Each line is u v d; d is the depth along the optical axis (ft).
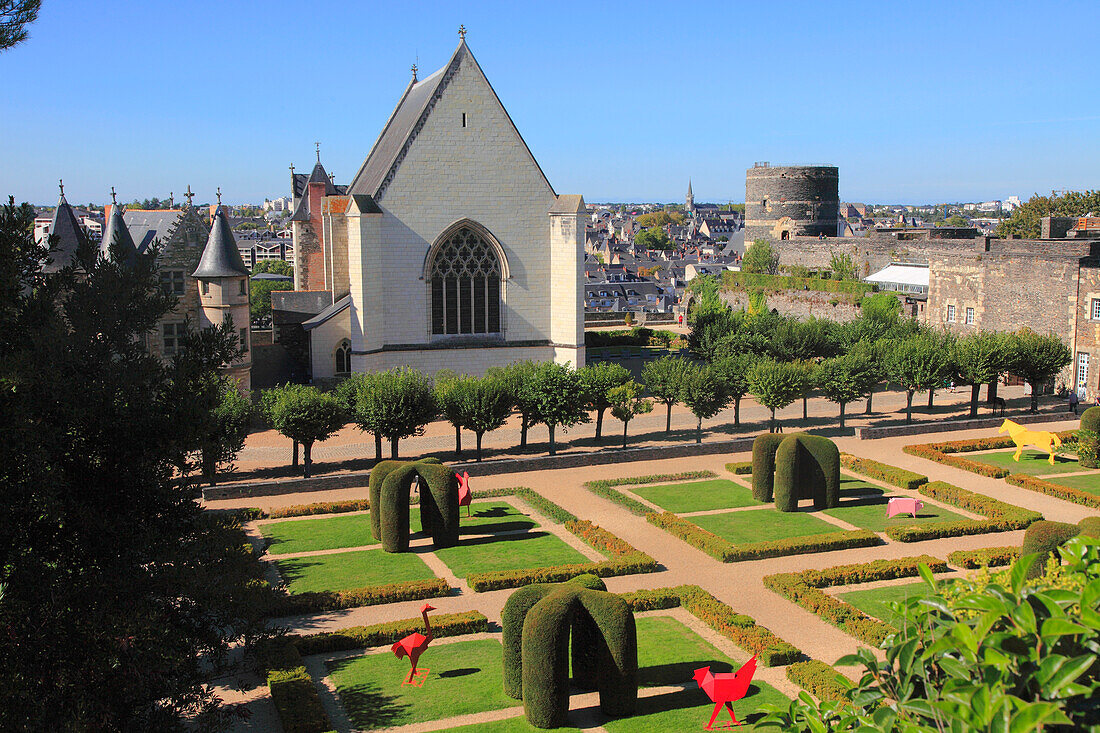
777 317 311.47
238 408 184.85
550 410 201.36
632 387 215.51
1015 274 279.28
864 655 47.67
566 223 249.96
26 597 68.69
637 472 193.67
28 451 67.67
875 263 395.14
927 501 171.42
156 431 78.13
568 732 88.22
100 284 83.30
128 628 69.15
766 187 491.31
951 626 44.11
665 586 128.67
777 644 105.40
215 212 239.71
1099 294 252.83
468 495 155.12
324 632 111.34
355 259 236.84
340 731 88.99
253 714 91.97
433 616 115.85
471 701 95.14
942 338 258.16
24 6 92.94
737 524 156.66
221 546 79.82
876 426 236.02
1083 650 39.91
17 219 76.64
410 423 193.88
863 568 130.31
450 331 252.01
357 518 164.04
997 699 35.96
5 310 76.23
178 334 233.96
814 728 46.09
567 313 253.85
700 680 86.63
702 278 476.54
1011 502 168.35
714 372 225.97
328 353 263.70
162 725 73.36
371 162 297.33
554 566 134.82
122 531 76.18
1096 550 47.44
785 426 239.30
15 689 63.77
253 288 489.26
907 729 39.55
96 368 78.89
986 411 253.44
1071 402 246.47
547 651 88.33
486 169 246.27
